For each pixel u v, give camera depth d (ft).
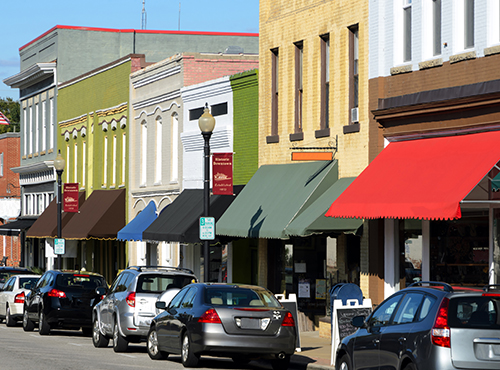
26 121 304.50
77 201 201.67
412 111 106.22
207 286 90.07
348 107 121.90
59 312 133.08
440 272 104.94
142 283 106.42
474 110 97.40
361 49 118.42
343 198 106.52
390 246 112.06
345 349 70.49
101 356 101.30
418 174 98.12
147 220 187.11
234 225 133.90
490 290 59.26
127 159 207.92
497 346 56.34
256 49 286.25
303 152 121.29
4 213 315.78
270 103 141.59
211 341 84.79
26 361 92.07
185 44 280.31
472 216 100.48
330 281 126.82
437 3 106.01
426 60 106.42
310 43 130.93
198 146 165.78
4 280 181.88
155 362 94.89
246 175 148.97
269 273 141.79
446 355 56.03
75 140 250.37
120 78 212.64
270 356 86.99
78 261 251.19
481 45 97.14
